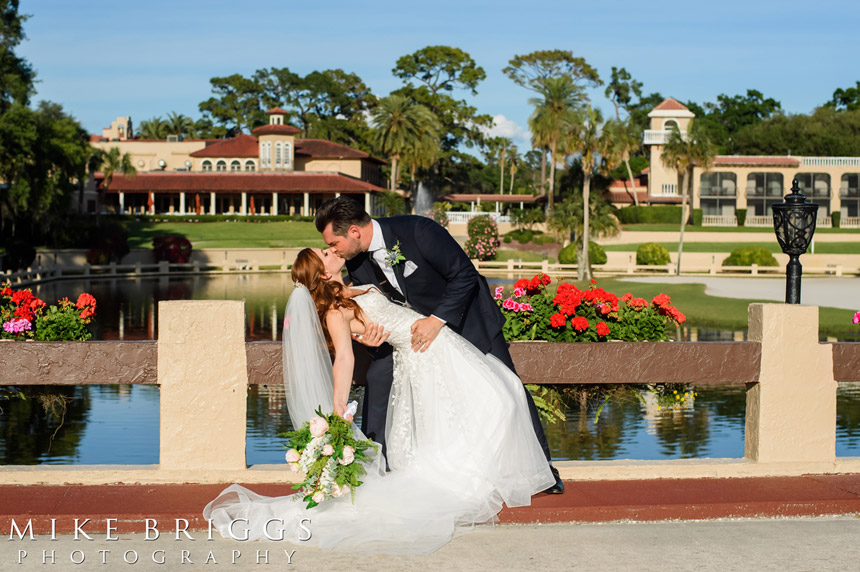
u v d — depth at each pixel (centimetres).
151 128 10306
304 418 472
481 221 5412
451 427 479
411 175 8006
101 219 5200
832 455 561
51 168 4194
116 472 507
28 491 490
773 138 7556
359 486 455
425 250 483
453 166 9138
